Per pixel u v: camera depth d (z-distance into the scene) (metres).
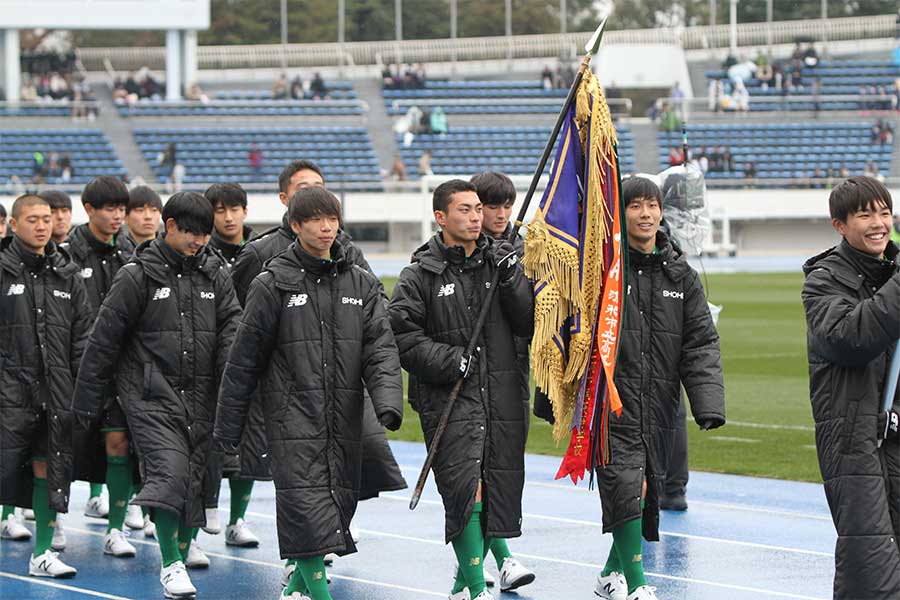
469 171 102.00
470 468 14.20
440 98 110.69
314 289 14.33
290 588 15.08
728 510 21.11
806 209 97.50
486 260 14.79
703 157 100.19
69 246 19.55
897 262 12.52
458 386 14.34
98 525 20.72
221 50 114.69
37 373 17.52
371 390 14.16
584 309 14.62
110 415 17.81
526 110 107.75
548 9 138.00
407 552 18.38
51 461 17.20
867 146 103.50
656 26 145.38
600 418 14.59
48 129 98.00
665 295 15.12
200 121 101.31
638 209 15.11
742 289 71.25
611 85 111.00
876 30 116.25
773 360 42.44
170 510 15.77
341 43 115.00
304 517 13.92
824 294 12.53
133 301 16.27
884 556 12.07
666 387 15.03
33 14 97.81
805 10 138.38
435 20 132.00
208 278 16.73
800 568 17.19
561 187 14.79
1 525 19.81
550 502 21.95
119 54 113.56
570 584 16.55
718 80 111.69
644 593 14.61
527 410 15.62
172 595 15.77
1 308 17.48
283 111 103.62
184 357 16.38
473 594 14.23
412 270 14.80
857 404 12.30
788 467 24.94
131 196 19.73
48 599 16.02
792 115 106.75
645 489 15.04
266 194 92.81
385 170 100.25
